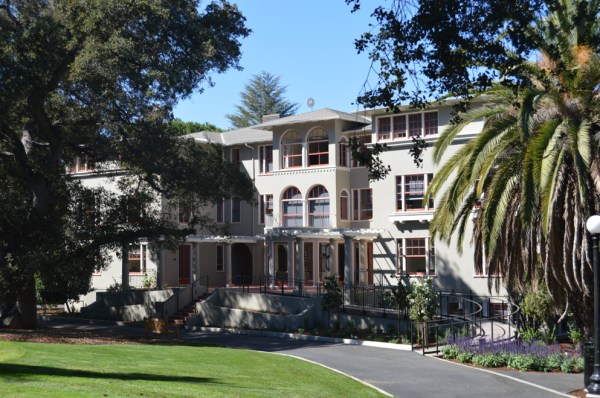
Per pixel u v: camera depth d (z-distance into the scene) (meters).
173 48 31.08
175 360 22.28
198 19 31.59
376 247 42.50
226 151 51.09
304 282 43.56
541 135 20.23
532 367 22.94
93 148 34.41
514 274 22.84
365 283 43.25
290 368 22.27
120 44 27.64
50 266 32.12
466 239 38.72
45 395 12.80
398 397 18.50
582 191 19.41
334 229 41.84
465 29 16.38
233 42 32.00
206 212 50.28
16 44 28.28
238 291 41.47
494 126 21.75
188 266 50.75
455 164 23.66
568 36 21.44
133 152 31.66
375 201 42.62
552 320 28.36
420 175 40.81
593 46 21.30
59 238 32.88
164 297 42.91
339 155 44.69
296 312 37.31
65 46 29.66
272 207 48.00
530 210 20.30
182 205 35.75
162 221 35.84
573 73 21.36
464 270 38.72
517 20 16.52
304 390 17.77
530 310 27.56
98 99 30.20
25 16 30.20
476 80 16.64
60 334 32.34
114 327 39.03
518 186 22.16
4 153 34.31
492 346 24.70
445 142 24.41
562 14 21.12
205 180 33.00
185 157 34.09
